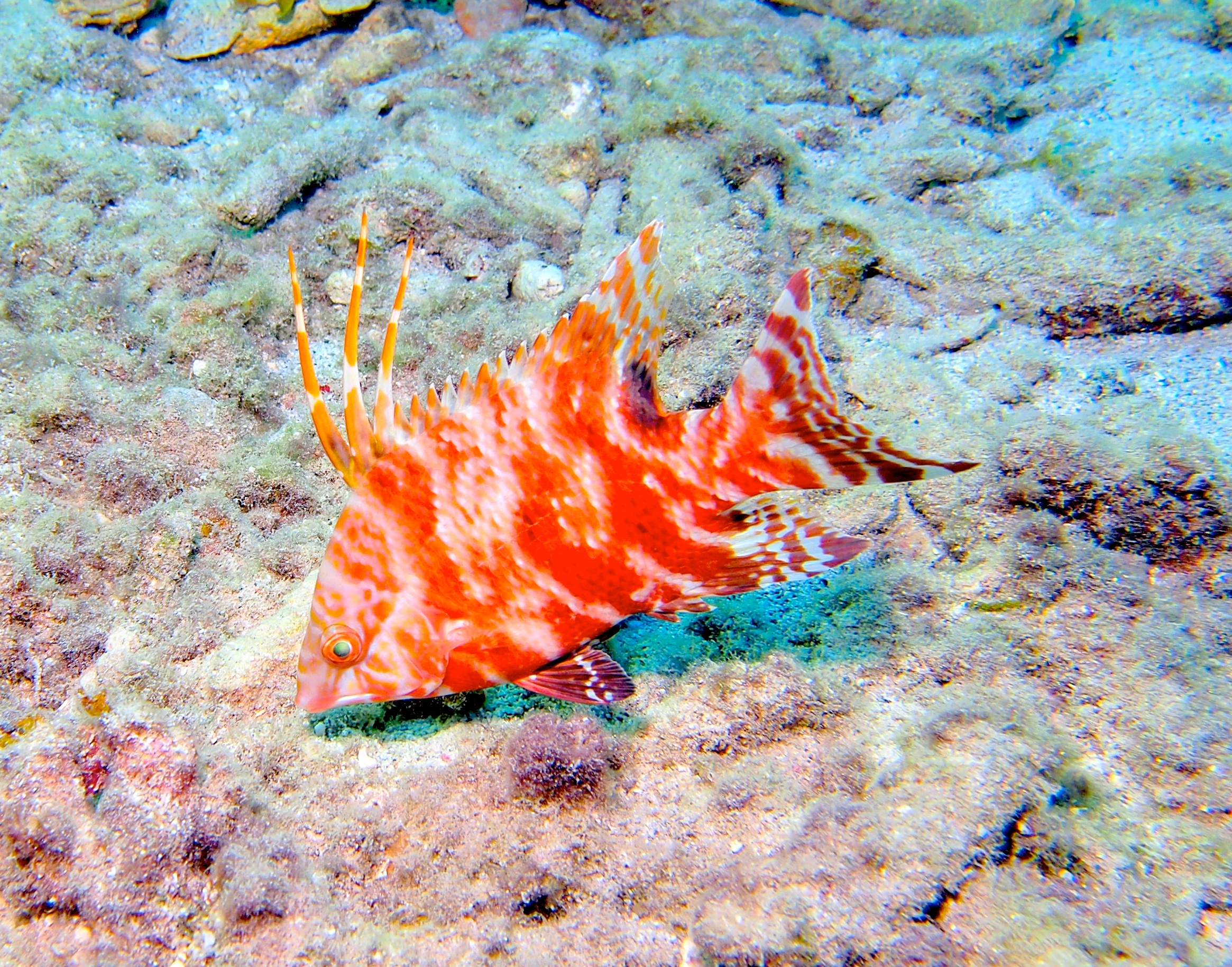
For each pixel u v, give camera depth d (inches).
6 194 29.7
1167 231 29.9
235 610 22.9
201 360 27.7
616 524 18.0
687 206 30.2
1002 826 18.6
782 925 17.8
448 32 43.6
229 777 20.3
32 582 21.7
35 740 19.6
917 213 33.3
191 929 18.8
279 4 40.1
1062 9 42.1
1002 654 22.2
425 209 30.8
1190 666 21.6
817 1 45.3
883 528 25.2
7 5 35.2
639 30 44.7
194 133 34.9
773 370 17.8
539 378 17.7
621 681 18.6
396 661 18.2
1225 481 23.6
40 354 26.0
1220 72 40.1
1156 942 17.3
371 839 20.1
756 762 21.1
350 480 18.2
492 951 18.8
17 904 18.3
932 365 29.0
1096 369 28.6
